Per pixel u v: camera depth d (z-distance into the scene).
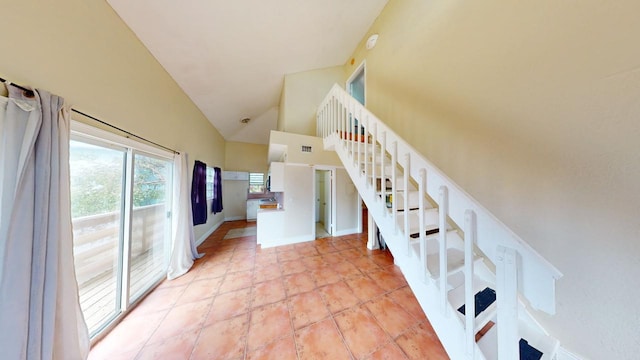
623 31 0.98
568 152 1.17
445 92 1.95
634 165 0.97
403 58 2.51
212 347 1.50
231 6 2.03
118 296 1.85
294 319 1.80
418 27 2.27
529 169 1.35
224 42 2.45
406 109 2.45
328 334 1.62
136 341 1.55
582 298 1.16
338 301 2.06
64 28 1.26
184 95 3.07
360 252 3.43
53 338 1.06
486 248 0.89
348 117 2.35
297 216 3.97
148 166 2.31
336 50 3.58
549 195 1.26
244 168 6.43
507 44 1.45
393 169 1.41
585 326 1.15
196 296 2.15
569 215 1.18
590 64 1.08
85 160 1.53
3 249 0.93
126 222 1.90
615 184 1.03
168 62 2.41
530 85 1.33
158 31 2.00
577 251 1.16
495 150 1.54
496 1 1.52
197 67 2.68
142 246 2.22
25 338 0.96
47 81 1.16
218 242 4.03
